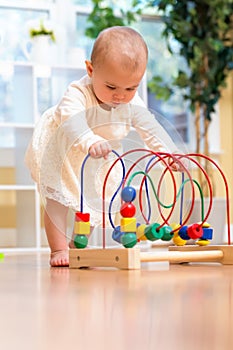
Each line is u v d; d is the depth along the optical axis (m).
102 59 1.95
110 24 4.04
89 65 2.06
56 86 4.11
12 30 4.13
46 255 2.93
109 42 1.95
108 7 4.09
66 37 4.27
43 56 3.78
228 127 4.63
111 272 1.76
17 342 0.79
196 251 1.96
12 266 2.15
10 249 3.54
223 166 4.57
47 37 3.83
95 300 1.17
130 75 1.94
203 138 4.57
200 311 1.01
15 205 4.07
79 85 2.04
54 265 2.05
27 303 1.16
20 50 4.10
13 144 4.16
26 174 3.77
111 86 1.95
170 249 2.10
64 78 4.08
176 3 4.07
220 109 4.61
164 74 4.53
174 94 4.50
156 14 4.48
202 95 4.03
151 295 1.23
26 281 1.57
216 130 4.61
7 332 0.86
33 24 4.05
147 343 0.77
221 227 3.86
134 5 4.33
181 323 0.90
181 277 1.59
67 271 1.85
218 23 4.03
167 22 4.06
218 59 4.09
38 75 3.74
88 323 0.92
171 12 4.06
